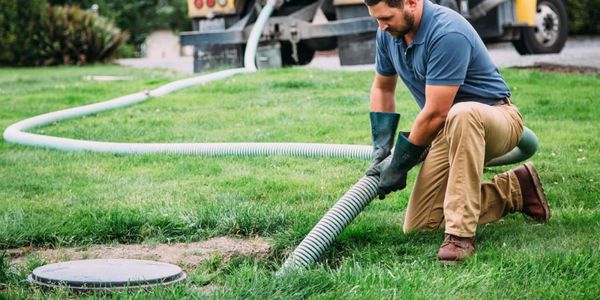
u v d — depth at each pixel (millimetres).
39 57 20984
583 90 9836
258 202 5410
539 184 4762
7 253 4438
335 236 4168
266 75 11375
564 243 4242
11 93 11688
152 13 37500
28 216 5098
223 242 4668
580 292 3500
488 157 4422
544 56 14609
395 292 3457
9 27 20734
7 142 7836
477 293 3535
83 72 16922
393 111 4664
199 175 6281
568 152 6777
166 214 4961
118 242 4762
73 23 21406
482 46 4359
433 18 4168
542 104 9062
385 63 4512
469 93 4352
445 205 4180
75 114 9086
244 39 12977
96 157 7070
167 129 8297
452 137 4164
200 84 10867
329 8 12984
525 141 4938
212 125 8406
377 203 5355
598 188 5652
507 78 10625
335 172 6207
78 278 3740
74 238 4746
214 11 13125
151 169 6531
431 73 4168
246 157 6828
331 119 8359
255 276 3719
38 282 3762
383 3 4078
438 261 4059
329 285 3615
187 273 4129
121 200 5535
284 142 7426
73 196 5664
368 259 4180
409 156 4223
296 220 4828
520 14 13625
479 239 4449
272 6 12508
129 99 9719
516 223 4809
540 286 3598
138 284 3701
